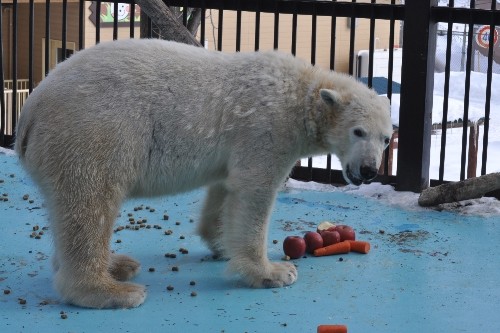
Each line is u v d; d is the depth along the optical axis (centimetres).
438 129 1385
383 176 775
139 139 473
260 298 502
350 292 516
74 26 1492
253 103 498
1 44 862
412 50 731
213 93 493
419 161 744
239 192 507
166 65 487
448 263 573
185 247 596
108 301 475
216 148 500
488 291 523
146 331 449
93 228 466
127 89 472
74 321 459
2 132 872
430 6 722
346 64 1733
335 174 787
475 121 1058
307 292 514
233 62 508
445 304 500
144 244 598
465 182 698
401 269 559
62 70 479
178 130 484
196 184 516
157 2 719
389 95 752
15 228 621
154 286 518
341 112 501
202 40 808
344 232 603
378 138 498
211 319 468
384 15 742
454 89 1678
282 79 507
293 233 634
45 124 465
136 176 480
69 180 460
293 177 801
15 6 853
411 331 459
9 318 461
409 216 686
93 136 460
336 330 435
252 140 499
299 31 1648
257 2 774
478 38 1748
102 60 478
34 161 469
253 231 512
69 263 473
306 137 511
